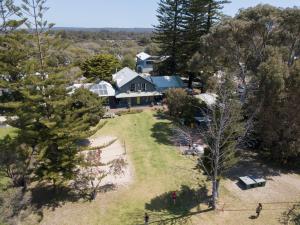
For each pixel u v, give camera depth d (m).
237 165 36.41
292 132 34.62
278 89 33.31
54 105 28.08
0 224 22.61
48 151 28.48
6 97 38.00
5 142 29.20
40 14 26.86
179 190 31.06
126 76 61.62
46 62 28.22
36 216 26.84
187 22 66.12
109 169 33.94
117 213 27.56
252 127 34.97
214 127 29.72
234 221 26.45
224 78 34.78
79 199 29.66
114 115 53.44
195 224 26.02
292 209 28.02
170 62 71.69
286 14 38.09
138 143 42.53
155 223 26.08
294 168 36.12
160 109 57.25
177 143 42.38
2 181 29.25
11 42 28.31
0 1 36.19
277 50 37.75
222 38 41.84
